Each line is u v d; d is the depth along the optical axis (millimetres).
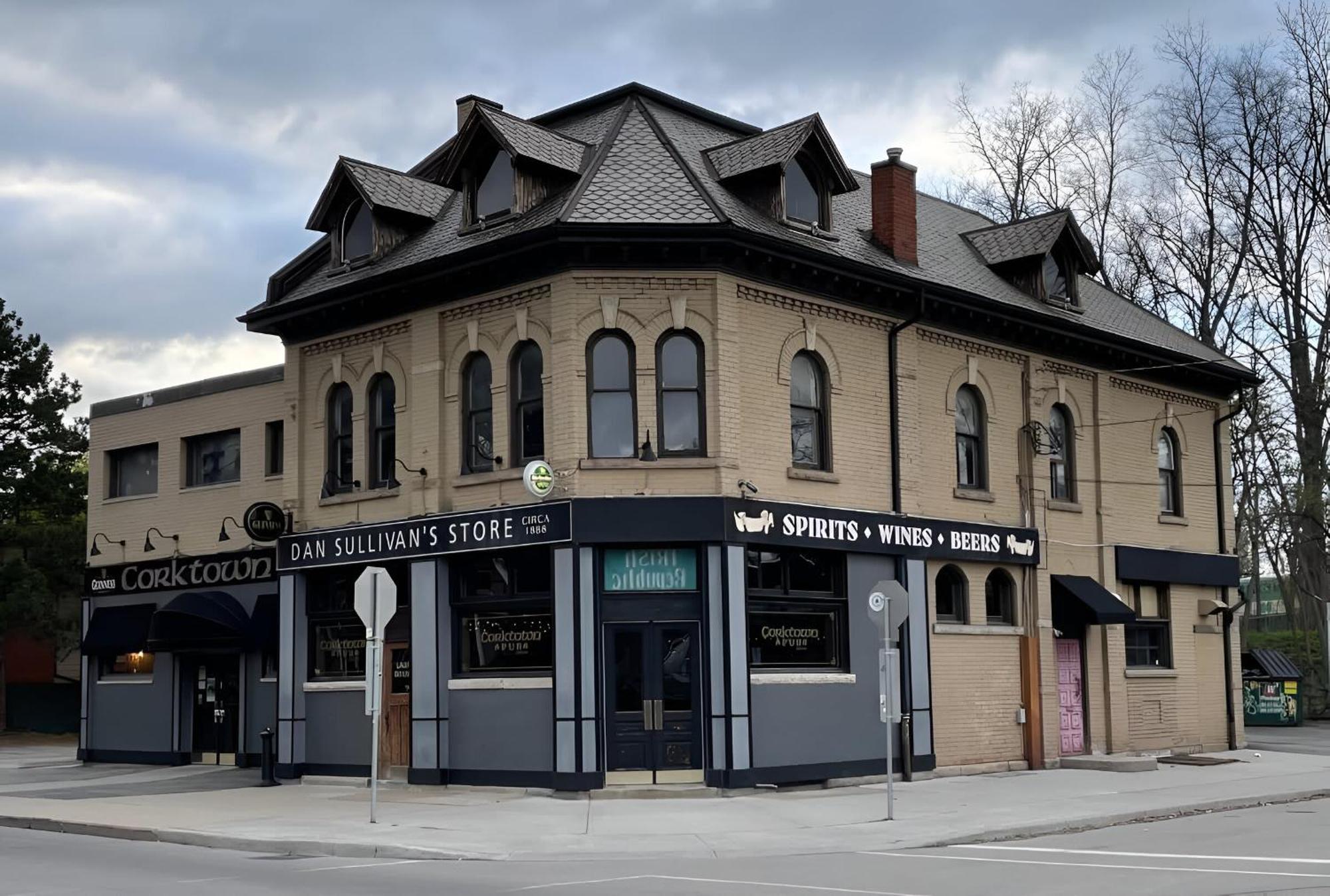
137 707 29672
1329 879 12484
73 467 48031
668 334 21625
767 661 22094
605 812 18875
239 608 27469
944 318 25516
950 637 25047
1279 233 42156
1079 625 27781
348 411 25391
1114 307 32125
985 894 11883
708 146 24844
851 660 23156
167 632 27625
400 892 12297
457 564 22750
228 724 28344
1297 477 43938
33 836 17719
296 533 25375
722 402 21359
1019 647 26531
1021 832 17094
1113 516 29125
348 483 25203
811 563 23016
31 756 34031
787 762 21828
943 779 23953
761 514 21516
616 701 20922
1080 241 28984
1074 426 28578
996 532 25938
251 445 28422
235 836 16547
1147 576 29469
